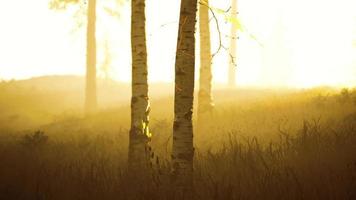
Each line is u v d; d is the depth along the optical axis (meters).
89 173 7.68
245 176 6.44
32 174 7.78
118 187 6.62
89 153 9.88
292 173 5.99
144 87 8.82
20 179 7.66
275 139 9.82
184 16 6.56
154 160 8.97
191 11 6.57
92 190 6.55
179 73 6.56
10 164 9.27
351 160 6.85
